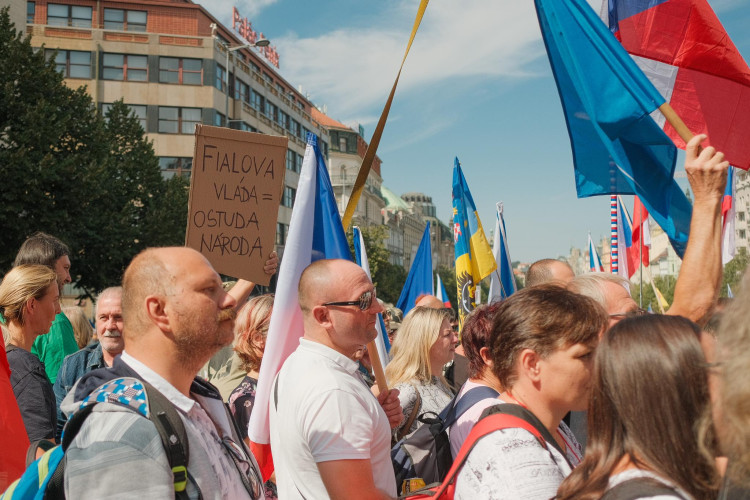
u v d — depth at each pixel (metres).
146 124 39.12
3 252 18.81
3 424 2.39
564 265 4.01
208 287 2.00
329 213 3.42
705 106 3.41
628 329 1.52
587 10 3.30
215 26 41.59
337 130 81.69
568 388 1.95
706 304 2.26
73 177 19.52
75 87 38.25
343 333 2.58
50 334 5.30
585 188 3.38
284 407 2.47
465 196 6.20
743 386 1.18
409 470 2.77
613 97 3.23
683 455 1.38
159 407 1.80
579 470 1.52
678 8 3.46
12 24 20.09
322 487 2.35
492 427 1.87
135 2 41.91
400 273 61.81
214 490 1.84
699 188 2.36
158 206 26.61
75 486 1.66
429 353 3.79
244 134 3.46
